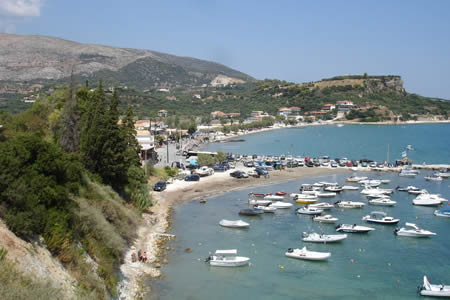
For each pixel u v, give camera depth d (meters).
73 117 81.12
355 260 61.19
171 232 72.62
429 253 64.44
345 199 103.38
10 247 35.12
